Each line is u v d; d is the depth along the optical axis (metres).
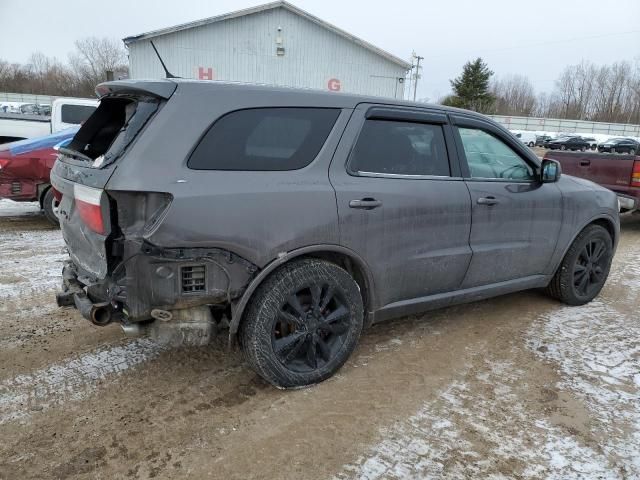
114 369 3.31
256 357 2.89
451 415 2.88
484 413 2.91
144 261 2.53
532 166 4.12
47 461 2.45
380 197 3.18
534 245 4.13
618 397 3.12
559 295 4.61
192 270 2.64
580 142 45.69
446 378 3.29
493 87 97.06
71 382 3.14
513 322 4.23
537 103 95.25
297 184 2.89
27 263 5.52
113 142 2.72
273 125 2.90
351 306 3.19
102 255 2.62
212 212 2.60
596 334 4.04
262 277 2.81
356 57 27.83
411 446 2.61
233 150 2.75
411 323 4.16
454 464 2.49
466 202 3.61
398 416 2.86
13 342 3.65
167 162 2.56
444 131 3.61
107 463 2.44
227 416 2.83
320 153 3.02
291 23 26.61
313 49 27.22
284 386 3.03
